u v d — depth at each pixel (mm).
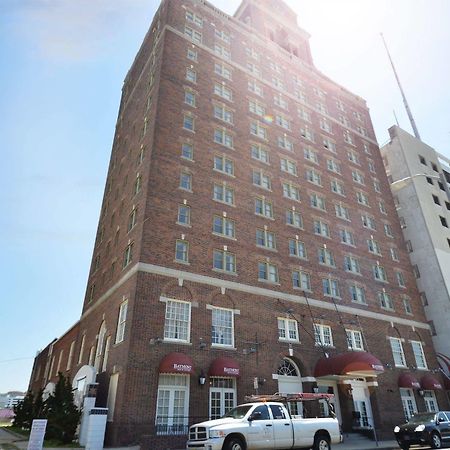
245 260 29016
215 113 34500
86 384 23375
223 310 26125
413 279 41781
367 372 28531
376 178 46719
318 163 40688
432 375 35812
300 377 27906
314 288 32094
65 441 20641
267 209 33094
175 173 28812
